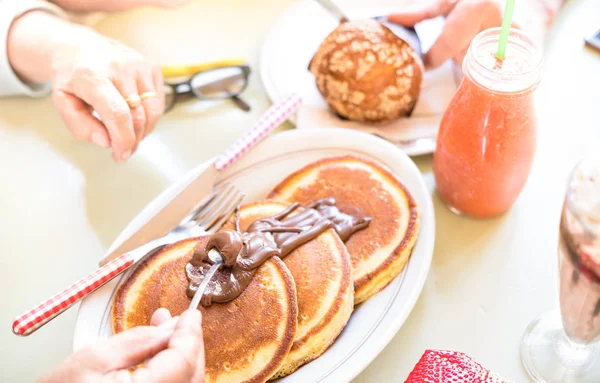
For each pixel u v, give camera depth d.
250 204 0.59
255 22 0.78
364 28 0.64
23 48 0.69
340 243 0.55
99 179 0.66
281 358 0.49
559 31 0.74
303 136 0.62
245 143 0.61
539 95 0.69
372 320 0.52
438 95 0.69
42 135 0.69
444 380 0.50
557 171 0.64
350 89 0.64
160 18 0.78
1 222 0.63
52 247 0.61
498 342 0.54
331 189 0.59
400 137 0.65
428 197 0.57
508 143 0.54
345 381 0.49
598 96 0.69
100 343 0.46
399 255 0.55
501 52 0.53
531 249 0.59
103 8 0.78
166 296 0.53
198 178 0.59
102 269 0.53
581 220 0.42
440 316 0.56
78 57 0.65
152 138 0.68
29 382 0.54
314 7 0.76
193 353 0.45
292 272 0.54
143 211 0.57
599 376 0.52
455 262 0.59
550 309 0.56
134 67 0.66
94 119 0.64
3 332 0.57
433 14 0.67
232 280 0.52
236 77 0.72
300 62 0.72
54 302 0.52
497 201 0.59
